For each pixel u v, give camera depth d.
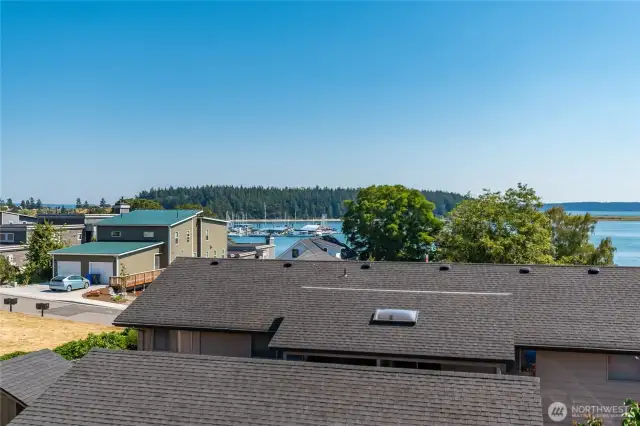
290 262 23.78
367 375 12.23
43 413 11.78
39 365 15.38
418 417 10.84
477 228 38.66
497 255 36.47
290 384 12.15
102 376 13.02
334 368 12.57
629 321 16.98
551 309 18.12
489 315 17.42
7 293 43.19
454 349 15.76
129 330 25.66
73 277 45.28
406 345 16.22
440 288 20.11
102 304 38.81
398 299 19.27
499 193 39.88
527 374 17.14
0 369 14.48
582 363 16.52
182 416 11.36
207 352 19.88
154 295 21.78
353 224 59.94
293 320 18.39
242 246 77.44
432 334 16.66
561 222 45.72
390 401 11.34
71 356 22.09
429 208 56.66
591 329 16.77
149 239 54.06
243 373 12.70
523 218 38.03
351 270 22.50
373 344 16.44
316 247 61.09
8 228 63.38
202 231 60.59
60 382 12.88
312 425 10.82
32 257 52.38
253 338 19.45
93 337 24.17
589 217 45.09
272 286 21.62
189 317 19.98
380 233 57.28
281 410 11.32
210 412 11.42
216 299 21.06
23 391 13.54
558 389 16.69
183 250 56.59
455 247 39.56
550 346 16.20
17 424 11.48
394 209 57.22
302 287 21.23
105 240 54.91
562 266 21.14
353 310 18.69
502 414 10.74
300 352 16.70
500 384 11.57
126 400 12.02
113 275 47.41
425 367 16.70
